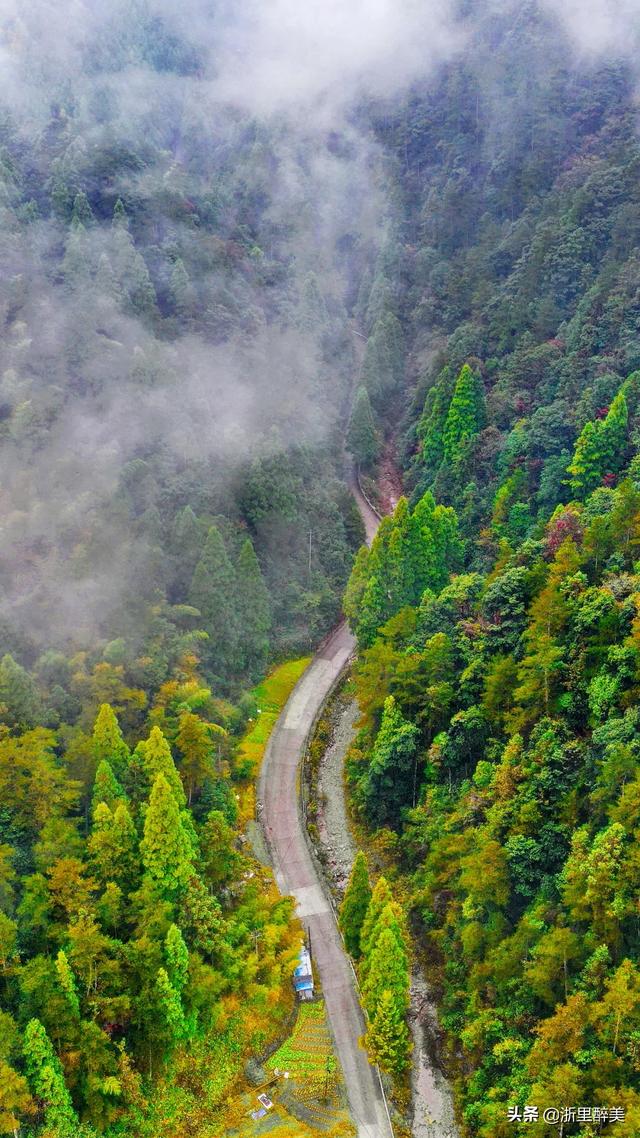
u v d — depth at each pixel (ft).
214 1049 211.00
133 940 201.67
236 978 217.77
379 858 264.31
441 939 230.07
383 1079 207.00
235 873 244.01
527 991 191.93
